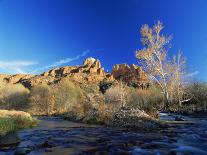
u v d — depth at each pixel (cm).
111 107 2817
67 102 6725
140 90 5978
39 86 7738
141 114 2275
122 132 1630
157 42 4141
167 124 2031
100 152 1005
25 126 2039
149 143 1201
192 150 1069
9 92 9144
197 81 4344
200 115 3041
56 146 1150
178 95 4050
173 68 4206
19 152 991
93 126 2142
